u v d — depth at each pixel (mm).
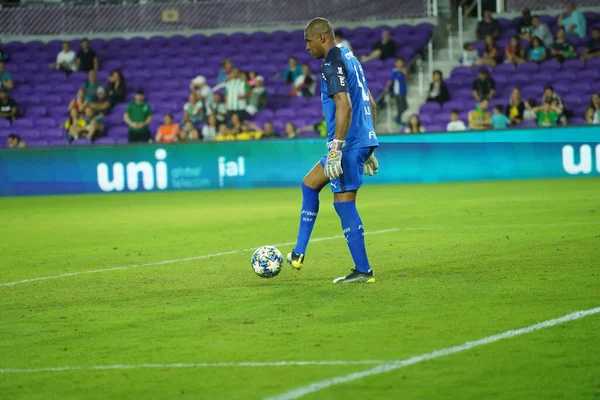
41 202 64312
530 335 17094
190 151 72438
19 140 79750
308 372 14961
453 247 31125
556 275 24172
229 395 13820
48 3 96500
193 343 17422
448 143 70438
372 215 44906
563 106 71750
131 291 24047
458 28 88375
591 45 81250
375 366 15180
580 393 13508
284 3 92500
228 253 31812
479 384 14031
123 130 81500
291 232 38469
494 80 77812
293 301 21625
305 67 82375
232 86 78312
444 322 18547
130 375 15227
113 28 95750
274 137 72625
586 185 60406
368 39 88250
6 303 22750
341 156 23203
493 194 56125
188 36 94062
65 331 19047
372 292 22469
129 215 50344
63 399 13992
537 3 88312
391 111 80250
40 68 91062
